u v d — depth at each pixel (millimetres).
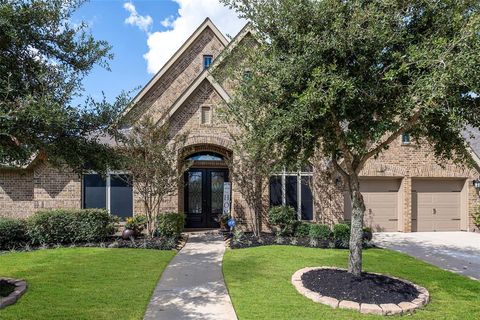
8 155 5770
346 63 6102
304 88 6250
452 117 5430
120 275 8227
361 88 5969
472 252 11898
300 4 6047
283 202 15531
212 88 15195
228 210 15469
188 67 19406
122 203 15445
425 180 16812
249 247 11844
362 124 6512
